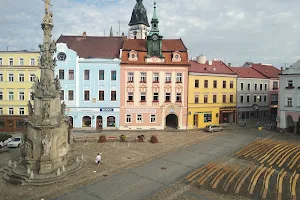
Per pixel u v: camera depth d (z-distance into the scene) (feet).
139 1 246.47
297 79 141.28
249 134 139.13
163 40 164.55
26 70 143.64
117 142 114.52
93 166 80.12
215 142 117.80
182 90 152.25
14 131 143.23
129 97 148.77
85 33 170.40
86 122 148.46
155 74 149.79
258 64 222.69
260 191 61.67
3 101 144.15
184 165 82.53
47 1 69.41
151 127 150.51
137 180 69.10
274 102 204.33
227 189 62.59
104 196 59.00
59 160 73.20
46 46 70.59
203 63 176.24
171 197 58.70
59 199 57.16
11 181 66.03
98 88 146.41
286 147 104.73
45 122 68.74
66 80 144.05
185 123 153.58
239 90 181.68
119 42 164.66
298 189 62.95
